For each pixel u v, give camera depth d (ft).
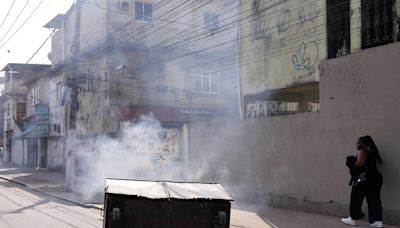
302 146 41.91
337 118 38.50
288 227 33.91
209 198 19.66
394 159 33.65
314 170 40.50
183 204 19.51
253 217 38.75
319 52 47.34
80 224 35.99
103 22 82.94
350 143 37.19
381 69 34.99
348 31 46.16
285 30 52.21
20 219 38.81
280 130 44.65
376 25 41.34
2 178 95.04
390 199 33.94
